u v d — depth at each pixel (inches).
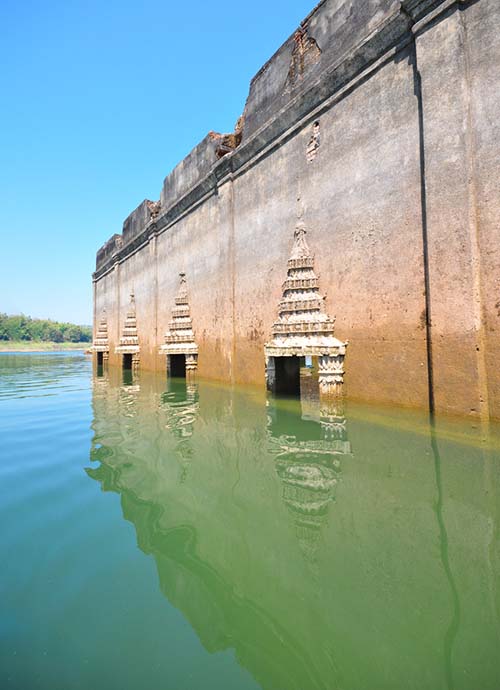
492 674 69.7
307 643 78.3
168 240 568.4
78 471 168.6
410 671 71.2
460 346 196.9
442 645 76.4
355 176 268.8
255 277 373.7
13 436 224.7
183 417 266.2
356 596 90.7
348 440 194.2
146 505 136.5
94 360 931.3
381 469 157.4
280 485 149.6
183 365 537.0
